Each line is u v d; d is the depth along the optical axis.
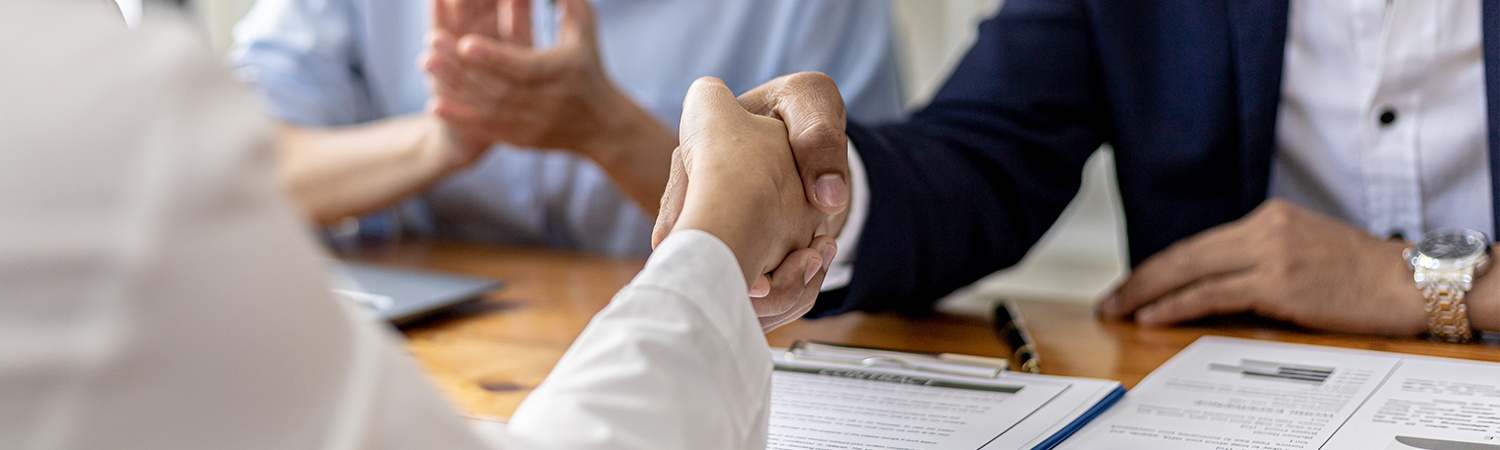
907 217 0.79
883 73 1.50
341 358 0.21
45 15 0.19
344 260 1.20
